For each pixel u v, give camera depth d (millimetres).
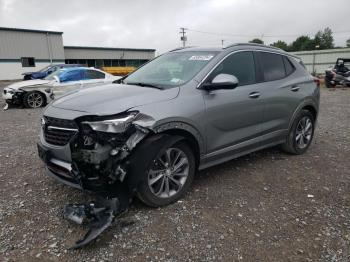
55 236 3229
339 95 16656
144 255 2955
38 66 44031
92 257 2928
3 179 4660
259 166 5172
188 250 3027
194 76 4117
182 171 3949
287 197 4105
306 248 3074
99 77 13562
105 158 3270
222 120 4203
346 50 44750
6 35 40906
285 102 5188
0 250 3012
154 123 3471
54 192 4195
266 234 3289
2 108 12734
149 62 5219
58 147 3512
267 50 5191
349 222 3531
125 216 3564
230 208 3791
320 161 5465
